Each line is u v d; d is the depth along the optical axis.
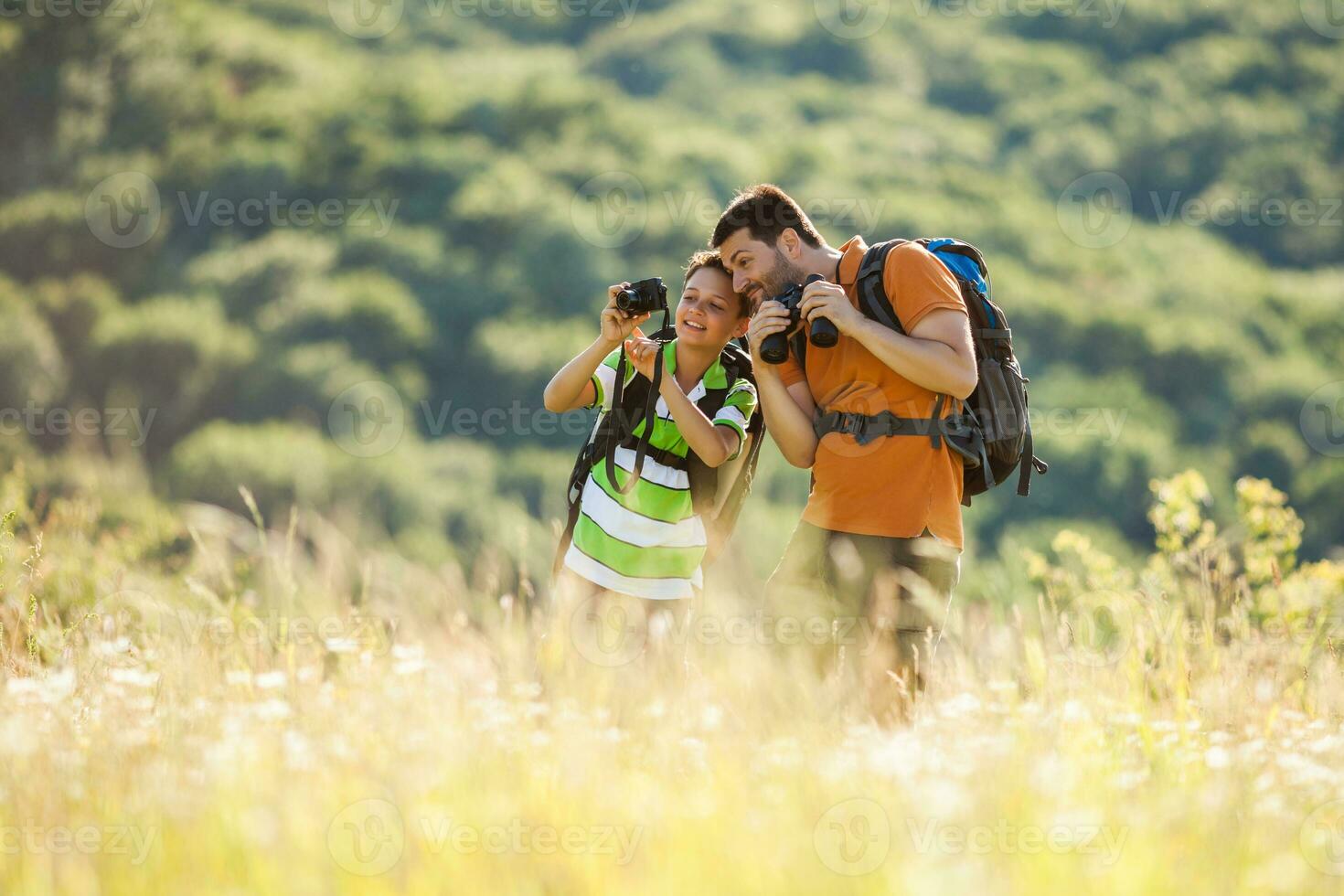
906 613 13.33
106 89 158.62
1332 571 19.81
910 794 10.06
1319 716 14.38
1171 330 180.25
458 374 149.75
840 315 13.17
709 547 14.88
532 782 10.38
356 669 13.56
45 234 143.88
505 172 178.00
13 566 17.75
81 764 10.60
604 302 161.25
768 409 13.73
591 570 13.91
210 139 167.75
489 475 128.38
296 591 16.52
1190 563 17.38
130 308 141.12
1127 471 146.88
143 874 8.80
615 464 14.12
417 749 10.95
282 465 115.06
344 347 144.12
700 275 14.37
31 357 122.62
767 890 8.62
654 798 10.12
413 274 161.00
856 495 13.48
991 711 12.56
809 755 11.04
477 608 15.86
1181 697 13.45
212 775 10.27
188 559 22.08
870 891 8.66
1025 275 188.12
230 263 152.75
